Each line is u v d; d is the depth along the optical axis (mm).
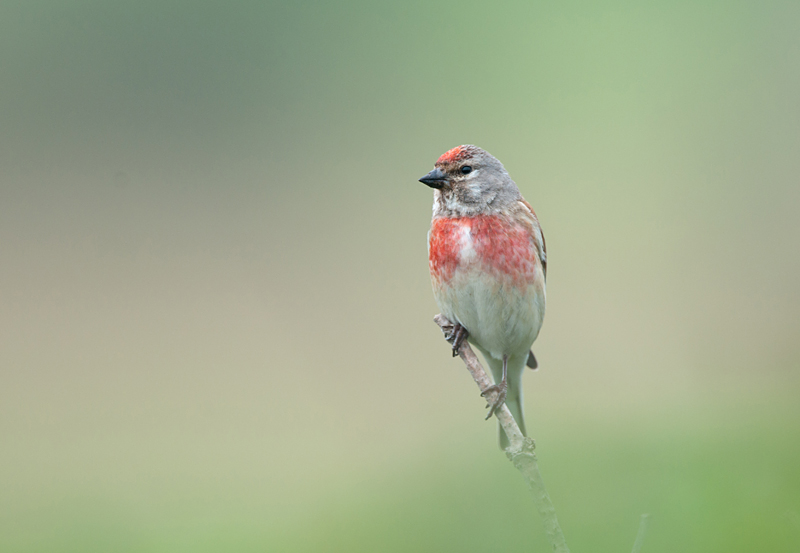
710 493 5734
